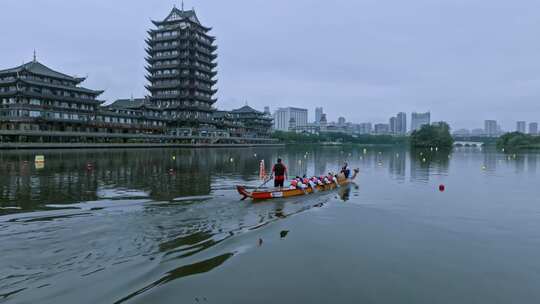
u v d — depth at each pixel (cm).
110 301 776
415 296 834
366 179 3222
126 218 1454
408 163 5647
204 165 4581
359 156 8050
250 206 1769
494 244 1229
